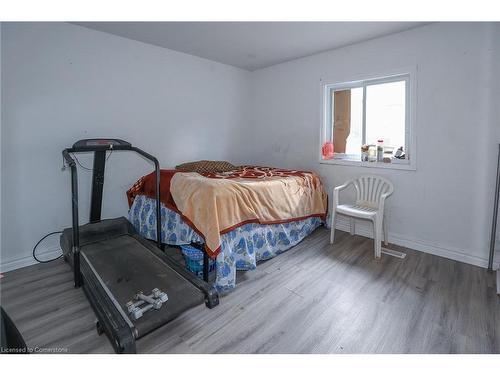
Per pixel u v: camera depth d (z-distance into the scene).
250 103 4.73
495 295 2.15
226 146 4.42
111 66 3.08
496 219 2.51
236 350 1.61
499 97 2.48
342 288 2.27
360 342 1.67
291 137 4.22
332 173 3.78
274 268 2.64
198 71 3.92
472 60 2.58
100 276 2.09
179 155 3.82
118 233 2.90
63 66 2.76
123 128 3.24
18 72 2.51
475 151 2.64
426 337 1.70
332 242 3.24
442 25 2.72
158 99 3.52
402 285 2.32
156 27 2.88
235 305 2.04
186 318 1.90
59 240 2.86
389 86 3.28
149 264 2.28
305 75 3.94
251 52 3.71
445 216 2.87
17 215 2.61
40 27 2.60
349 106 3.69
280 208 2.86
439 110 2.81
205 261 2.26
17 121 2.54
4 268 2.54
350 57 3.43
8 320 1.09
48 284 2.32
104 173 2.93
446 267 2.64
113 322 1.54
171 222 2.73
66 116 2.81
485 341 1.66
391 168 3.20
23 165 2.61
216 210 2.18
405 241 3.15
